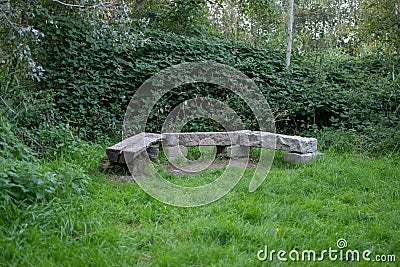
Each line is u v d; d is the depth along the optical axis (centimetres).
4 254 266
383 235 330
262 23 1139
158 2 920
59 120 632
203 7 960
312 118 753
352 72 841
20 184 340
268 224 336
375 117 688
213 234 316
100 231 305
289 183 459
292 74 805
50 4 665
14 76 509
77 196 370
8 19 487
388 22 867
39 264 259
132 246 293
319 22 1483
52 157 497
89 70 673
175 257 275
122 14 583
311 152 573
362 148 622
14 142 436
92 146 570
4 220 310
